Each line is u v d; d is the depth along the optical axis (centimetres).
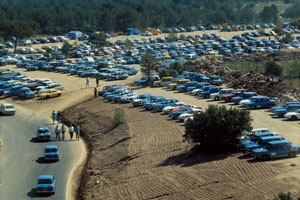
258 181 3944
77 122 7356
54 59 13700
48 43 18700
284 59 12350
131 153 5316
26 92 9075
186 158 4819
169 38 18575
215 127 4831
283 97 7225
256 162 4422
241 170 4244
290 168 4172
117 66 11850
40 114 7994
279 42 16850
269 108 6925
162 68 11075
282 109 6331
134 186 4294
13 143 6247
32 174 5044
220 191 3847
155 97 7631
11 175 5022
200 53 14400
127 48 15938
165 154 5066
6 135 6650
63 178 4909
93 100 8544
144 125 6384
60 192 4516
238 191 3797
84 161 5472
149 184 4262
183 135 5128
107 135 6359
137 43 18162
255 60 12369
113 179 4638
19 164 5381
